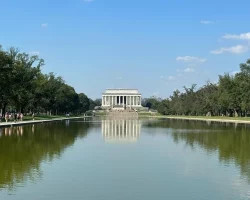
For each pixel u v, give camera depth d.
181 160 35.59
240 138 59.59
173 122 132.12
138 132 74.88
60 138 58.47
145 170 30.39
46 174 28.59
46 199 21.77
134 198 22.05
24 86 116.62
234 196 22.59
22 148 44.44
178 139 58.00
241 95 139.75
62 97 178.62
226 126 99.31
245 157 37.75
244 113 176.25
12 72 103.88
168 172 29.64
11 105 128.25
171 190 23.89
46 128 84.62
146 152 41.69
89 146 47.62
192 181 26.52
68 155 38.75
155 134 69.06
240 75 151.88
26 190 23.75
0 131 70.88
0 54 96.25
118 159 36.03
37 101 138.25
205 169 30.97
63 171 29.77
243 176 28.22
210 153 40.94
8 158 36.44
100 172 29.44
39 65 132.50
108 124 113.62
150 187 24.64
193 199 21.95
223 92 160.00
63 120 146.00
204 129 84.88
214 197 22.38
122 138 60.00
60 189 24.00
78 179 26.89
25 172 29.39
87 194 22.84
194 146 47.94
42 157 37.22
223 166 32.44
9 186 24.75
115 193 23.11
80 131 76.44
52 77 171.75
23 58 124.69
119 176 27.94
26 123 97.50
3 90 98.44
